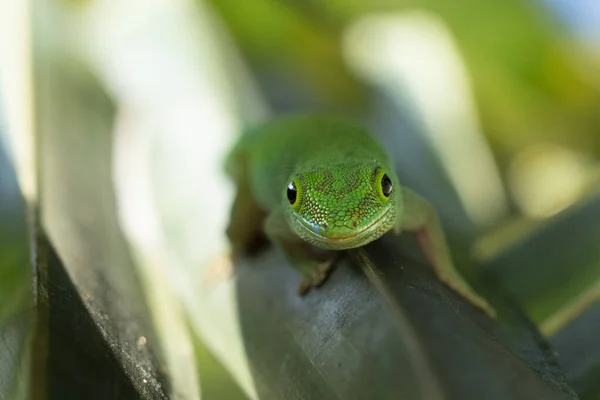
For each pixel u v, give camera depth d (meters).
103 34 0.26
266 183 0.25
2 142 0.22
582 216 0.22
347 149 0.24
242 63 0.26
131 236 0.22
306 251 0.23
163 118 0.25
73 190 0.22
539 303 0.21
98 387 0.19
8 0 0.24
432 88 0.26
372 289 0.20
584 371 0.20
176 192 0.24
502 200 0.26
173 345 0.21
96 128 0.24
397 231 0.23
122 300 0.21
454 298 0.21
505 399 0.19
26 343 0.19
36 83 0.23
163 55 0.26
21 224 0.21
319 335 0.20
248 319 0.21
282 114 0.26
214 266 0.22
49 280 0.20
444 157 0.25
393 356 0.19
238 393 0.20
